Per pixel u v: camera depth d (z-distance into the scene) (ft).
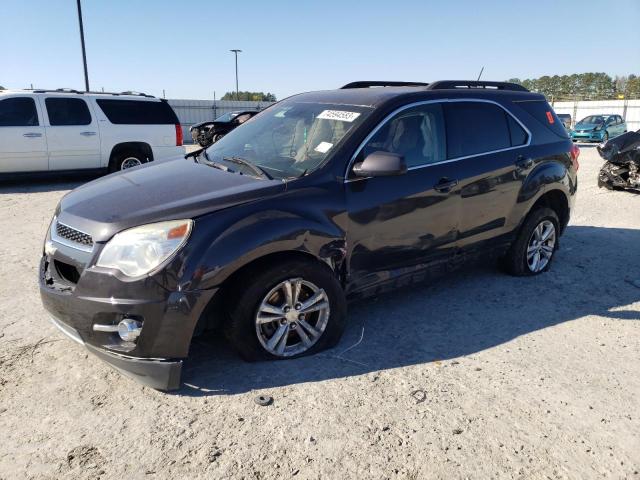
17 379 10.77
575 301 15.55
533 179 16.14
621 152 32.37
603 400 10.59
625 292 16.39
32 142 35.35
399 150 13.09
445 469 8.54
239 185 11.28
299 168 12.14
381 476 8.35
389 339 12.86
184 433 9.25
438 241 13.96
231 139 15.01
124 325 9.66
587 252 20.51
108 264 9.70
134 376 10.11
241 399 10.22
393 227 12.77
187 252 9.79
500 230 15.78
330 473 8.39
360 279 12.59
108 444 8.94
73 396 10.25
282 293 11.28
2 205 28.99
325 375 11.13
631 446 9.27
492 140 15.33
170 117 40.81
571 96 160.66
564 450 9.10
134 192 11.35
